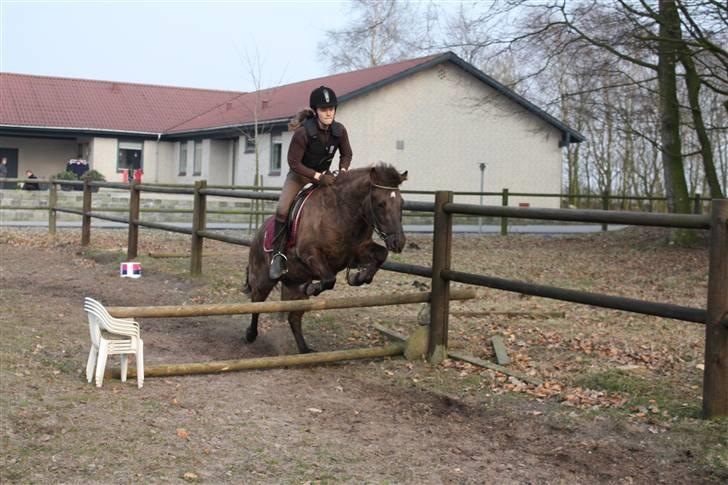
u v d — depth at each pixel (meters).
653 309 6.12
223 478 4.93
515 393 6.85
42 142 39.09
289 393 6.86
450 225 7.98
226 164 35.84
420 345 8.02
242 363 7.26
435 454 5.53
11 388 6.34
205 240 20.42
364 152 30.83
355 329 9.38
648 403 6.31
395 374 7.52
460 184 32.56
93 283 12.61
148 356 8.02
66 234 20.45
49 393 6.31
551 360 7.91
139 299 11.33
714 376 5.80
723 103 19.95
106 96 41.38
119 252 15.92
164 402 6.33
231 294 11.60
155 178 39.12
